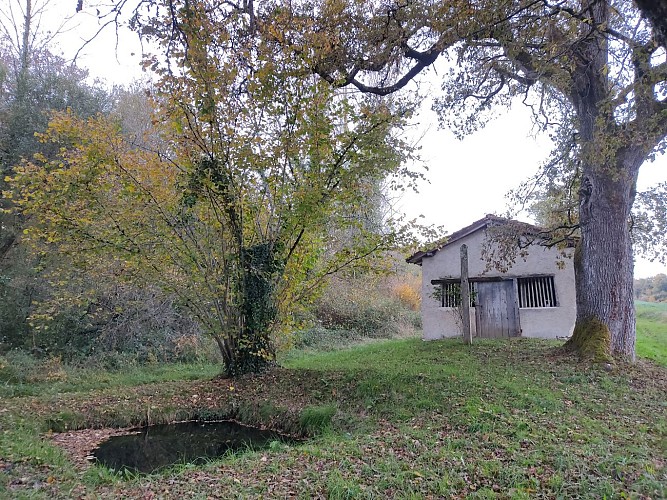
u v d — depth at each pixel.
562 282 15.96
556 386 8.95
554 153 12.32
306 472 5.77
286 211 10.52
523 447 6.21
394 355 13.62
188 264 10.98
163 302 16.09
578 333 11.29
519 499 4.69
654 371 10.19
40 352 14.00
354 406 8.89
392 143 10.78
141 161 10.75
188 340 15.84
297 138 10.22
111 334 15.28
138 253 10.61
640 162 10.66
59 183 10.28
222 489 5.41
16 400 9.90
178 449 7.95
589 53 10.47
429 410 8.14
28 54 17.16
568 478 5.14
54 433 8.47
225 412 9.70
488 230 14.31
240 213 10.88
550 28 9.16
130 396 10.40
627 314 10.88
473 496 4.86
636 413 7.62
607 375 9.56
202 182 10.10
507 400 8.15
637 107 9.23
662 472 5.13
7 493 4.99
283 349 12.49
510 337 16.20
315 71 10.60
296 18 9.77
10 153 15.01
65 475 5.84
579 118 10.95
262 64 9.39
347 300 24.34
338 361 13.99
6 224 14.72
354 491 5.04
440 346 14.27
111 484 5.82
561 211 13.04
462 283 14.38
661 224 12.97
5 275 14.26
